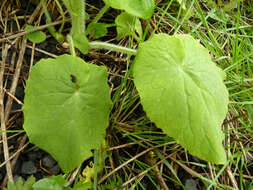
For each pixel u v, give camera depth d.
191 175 0.29
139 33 0.35
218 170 0.30
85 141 0.24
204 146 0.23
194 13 0.41
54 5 0.35
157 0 0.40
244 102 0.32
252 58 0.40
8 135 0.27
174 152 0.30
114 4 0.24
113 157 0.29
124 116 0.31
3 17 0.33
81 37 0.31
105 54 0.34
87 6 0.37
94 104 0.25
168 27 0.39
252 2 0.47
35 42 0.31
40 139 0.24
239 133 0.32
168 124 0.23
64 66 0.24
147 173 0.29
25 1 0.35
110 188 0.26
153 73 0.24
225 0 0.46
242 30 0.42
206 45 0.37
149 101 0.23
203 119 0.23
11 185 0.22
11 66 0.31
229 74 0.35
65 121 0.24
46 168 0.27
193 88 0.24
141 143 0.30
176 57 0.25
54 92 0.24
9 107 0.28
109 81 0.32
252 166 0.32
